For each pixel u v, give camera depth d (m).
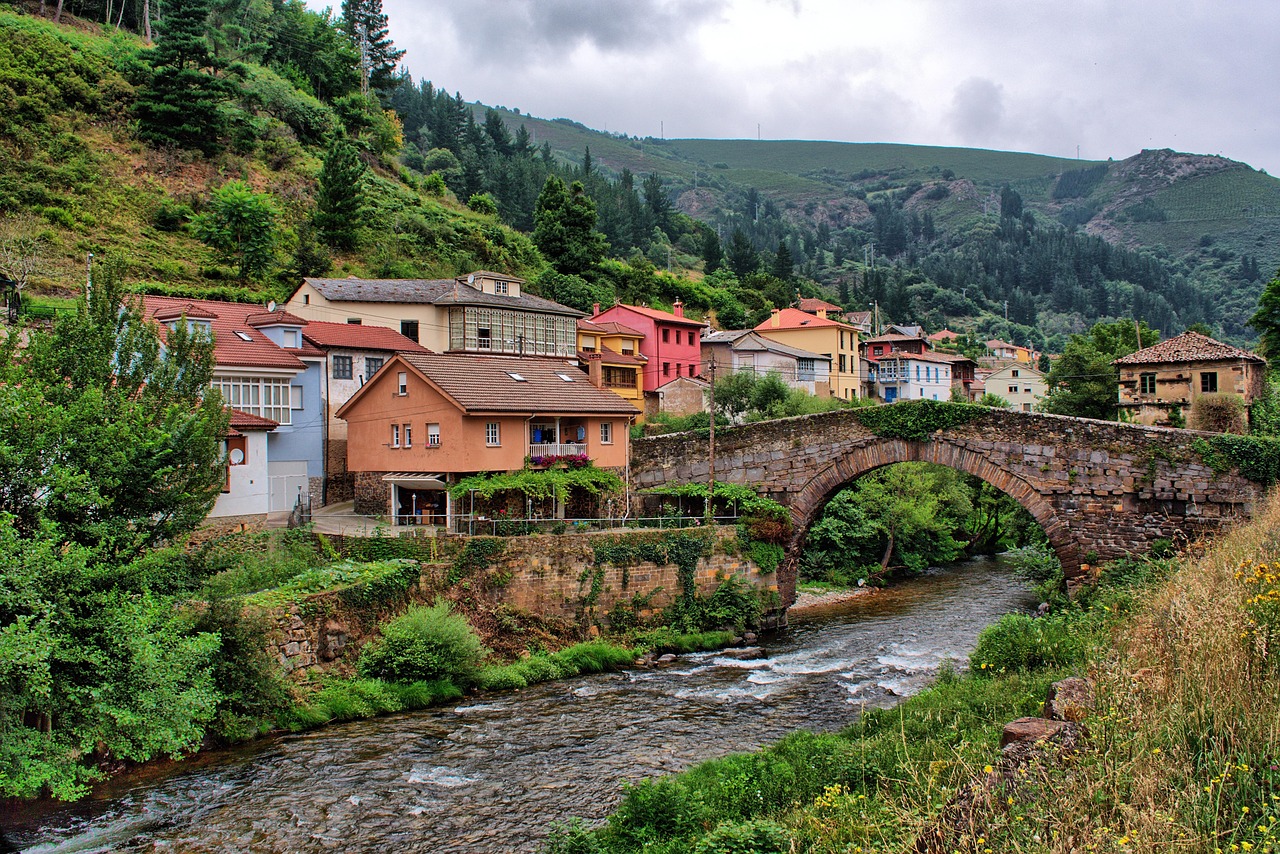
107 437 17.28
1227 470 30.22
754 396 59.19
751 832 11.65
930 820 9.83
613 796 17.42
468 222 88.88
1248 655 10.48
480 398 34.31
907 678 27.17
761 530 36.34
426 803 17.16
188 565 19.56
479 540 29.45
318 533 30.50
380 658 24.78
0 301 38.62
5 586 14.88
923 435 35.31
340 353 41.50
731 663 29.84
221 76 85.19
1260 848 7.34
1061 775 9.70
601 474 36.28
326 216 70.44
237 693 20.80
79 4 84.94
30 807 16.80
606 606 32.03
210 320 37.56
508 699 25.00
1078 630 21.47
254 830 15.95
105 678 16.16
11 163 59.00
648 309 72.69
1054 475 32.97
